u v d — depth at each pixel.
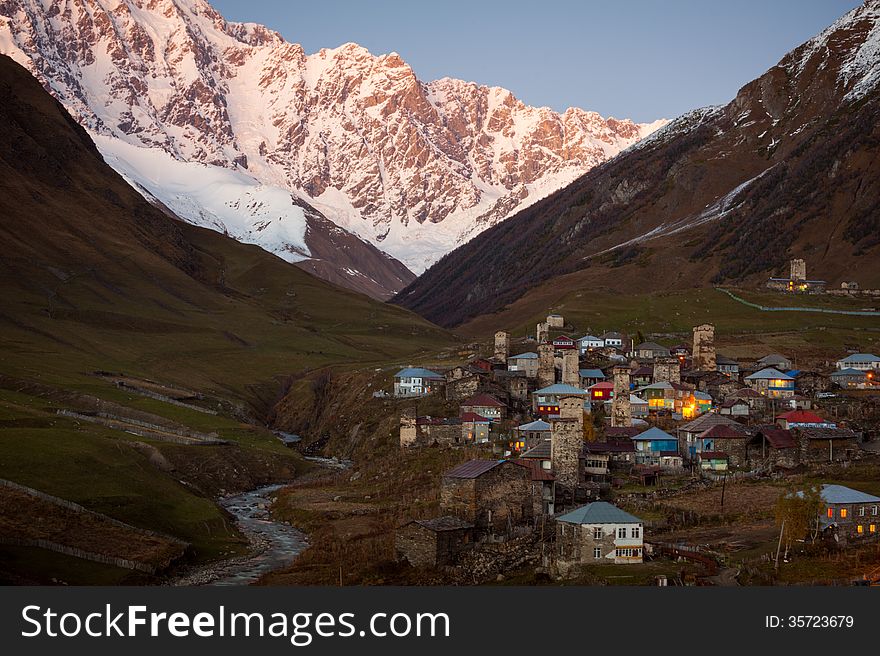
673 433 195.88
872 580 105.56
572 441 161.75
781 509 124.81
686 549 122.94
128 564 140.00
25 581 127.75
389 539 149.38
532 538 137.38
